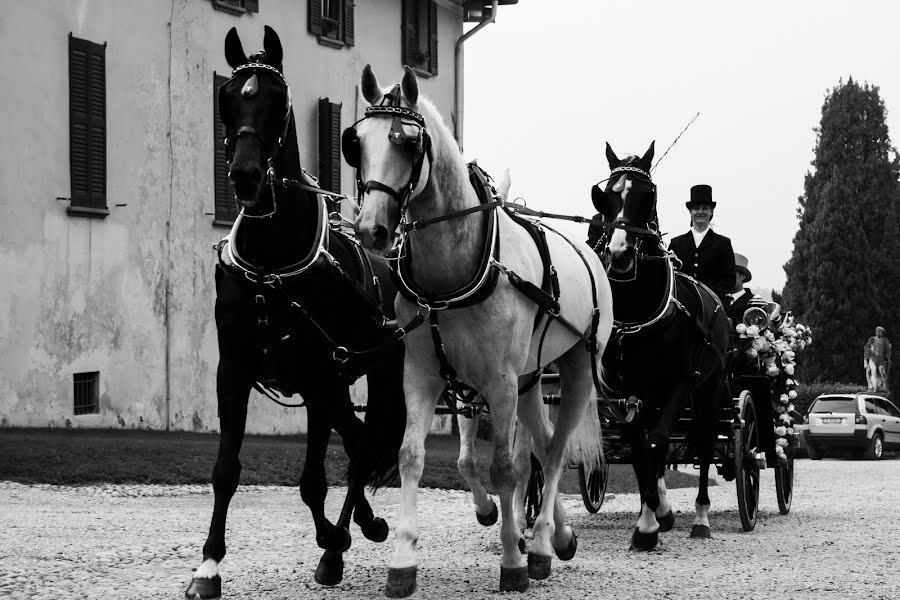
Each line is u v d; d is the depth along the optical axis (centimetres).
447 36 3044
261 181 698
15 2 1856
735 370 1251
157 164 2141
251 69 718
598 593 752
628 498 1602
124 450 1600
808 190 5497
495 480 732
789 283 5462
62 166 1941
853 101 5428
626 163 983
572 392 871
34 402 1888
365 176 664
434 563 890
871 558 938
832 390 4184
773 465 1296
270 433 2434
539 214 871
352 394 2541
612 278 1005
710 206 1270
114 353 2047
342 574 775
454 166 706
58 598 713
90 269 1995
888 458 3581
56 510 1182
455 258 704
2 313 1834
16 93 1858
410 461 700
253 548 960
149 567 837
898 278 5350
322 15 2567
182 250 2202
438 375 724
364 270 830
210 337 2269
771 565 895
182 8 2192
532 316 748
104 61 2017
